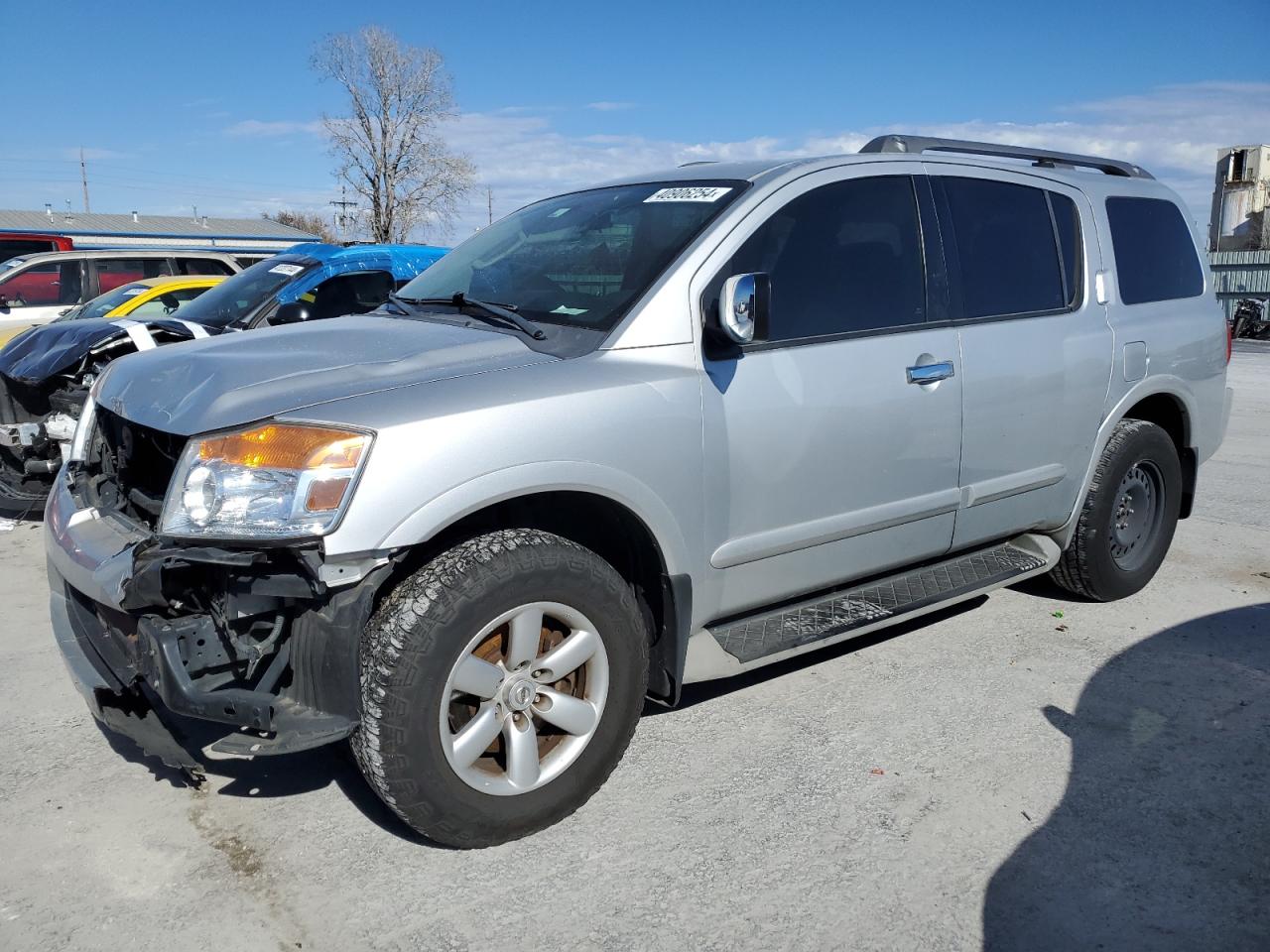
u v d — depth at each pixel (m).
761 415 3.26
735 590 3.36
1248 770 3.34
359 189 49.66
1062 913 2.62
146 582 2.54
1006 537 4.32
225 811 3.09
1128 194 4.75
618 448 2.92
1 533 6.31
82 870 2.80
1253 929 2.56
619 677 3.00
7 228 40.66
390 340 3.19
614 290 3.26
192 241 36.31
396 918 2.59
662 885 2.73
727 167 3.75
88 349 6.16
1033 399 4.10
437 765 2.67
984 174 4.13
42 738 3.56
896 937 2.53
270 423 2.59
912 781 3.25
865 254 3.64
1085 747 3.48
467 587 2.65
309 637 2.61
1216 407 5.11
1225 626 4.62
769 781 3.25
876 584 3.92
